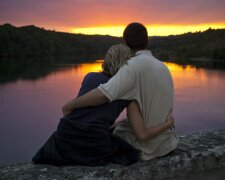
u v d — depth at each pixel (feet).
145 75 8.07
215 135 10.54
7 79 213.87
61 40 619.67
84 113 7.99
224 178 9.15
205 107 111.86
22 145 74.23
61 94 153.89
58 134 8.10
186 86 169.17
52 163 8.20
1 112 113.09
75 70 280.92
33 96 147.43
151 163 8.22
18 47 516.32
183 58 469.16
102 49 642.63
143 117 8.24
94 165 7.99
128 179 7.89
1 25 528.63
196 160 8.79
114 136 8.32
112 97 7.79
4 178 7.49
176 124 88.58
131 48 8.62
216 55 451.53
